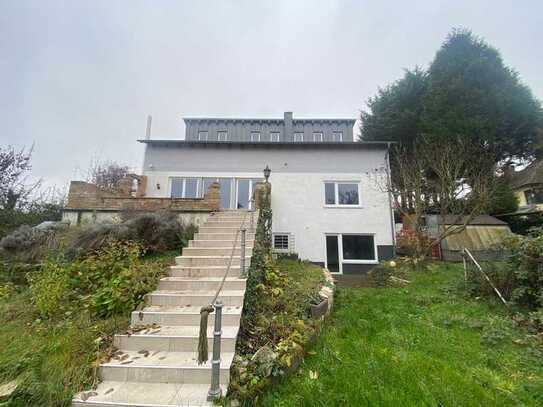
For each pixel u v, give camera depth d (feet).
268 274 19.20
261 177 42.06
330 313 18.51
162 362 10.29
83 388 9.28
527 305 17.60
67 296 14.58
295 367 11.23
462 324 16.31
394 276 30.42
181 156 42.06
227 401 8.66
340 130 58.85
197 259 18.84
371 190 41.83
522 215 47.14
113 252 18.13
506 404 9.21
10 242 20.74
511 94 50.26
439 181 40.68
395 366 11.46
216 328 9.12
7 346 10.93
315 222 40.88
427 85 58.29
